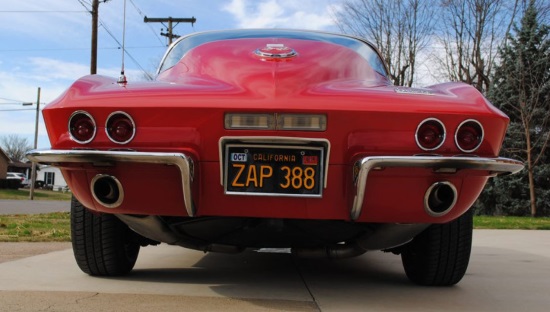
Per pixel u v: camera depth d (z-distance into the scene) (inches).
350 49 119.4
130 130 84.4
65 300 92.3
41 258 142.6
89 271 114.7
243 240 103.9
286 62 101.0
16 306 87.3
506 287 117.1
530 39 699.4
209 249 108.2
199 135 83.7
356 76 107.7
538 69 694.5
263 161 84.4
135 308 87.9
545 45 693.3
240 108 82.2
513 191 697.0
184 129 83.7
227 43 117.0
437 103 85.3
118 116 84.2
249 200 85.0
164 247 179.9
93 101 84.7
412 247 115.0
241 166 84.5
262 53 104.5
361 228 97.7
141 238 119.7
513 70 715.4
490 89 749.9
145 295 98.3
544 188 703.7
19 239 191.9
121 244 111.8
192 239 105.1
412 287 114.4
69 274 118.6
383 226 95.8
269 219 93.0
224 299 97.2
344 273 133.2
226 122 83.0
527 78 699.4
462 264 109.2
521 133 701.9
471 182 87.3
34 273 119.2
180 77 104.6
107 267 113.0
